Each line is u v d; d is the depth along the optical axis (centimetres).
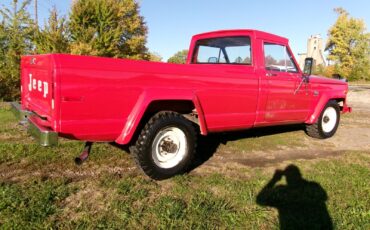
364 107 1529
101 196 399
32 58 460
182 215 358
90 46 1680
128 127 423
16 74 1399
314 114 714
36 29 1553
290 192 431
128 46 2142
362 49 4600
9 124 766
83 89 387
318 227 346
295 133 804
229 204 390
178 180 458
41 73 427
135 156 449
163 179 465
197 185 445
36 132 401
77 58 382
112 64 405
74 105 385
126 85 417
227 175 491
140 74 427
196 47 686
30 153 542
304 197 417
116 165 510
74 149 570
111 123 414
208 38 659
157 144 458
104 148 579
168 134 466
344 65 4675
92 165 505
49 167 489
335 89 759
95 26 1836
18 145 576
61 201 384
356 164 559
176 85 463
